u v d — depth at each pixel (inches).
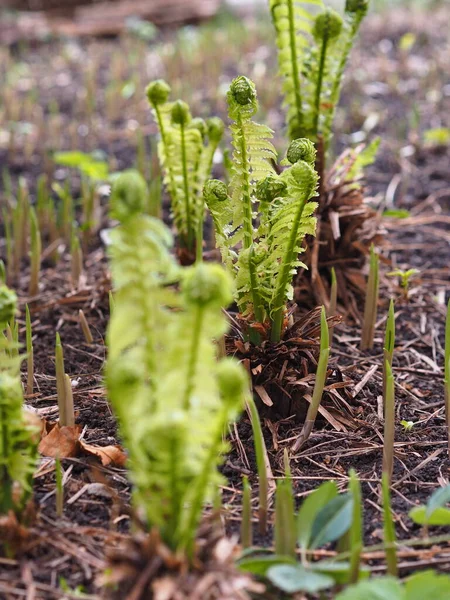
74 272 58.7
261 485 35.9
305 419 43.4
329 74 52.1
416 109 78.8
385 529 33.0
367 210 54.3
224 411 29.0
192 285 28.8
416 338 52.1
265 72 105.1
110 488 38.0
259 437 35.5
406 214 59.1
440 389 47.0
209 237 62.9
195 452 30.2
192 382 30.2
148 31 129.9
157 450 28.6
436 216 66.3
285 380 42.9
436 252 62.6
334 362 45.9
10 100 93.1
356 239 55.1
